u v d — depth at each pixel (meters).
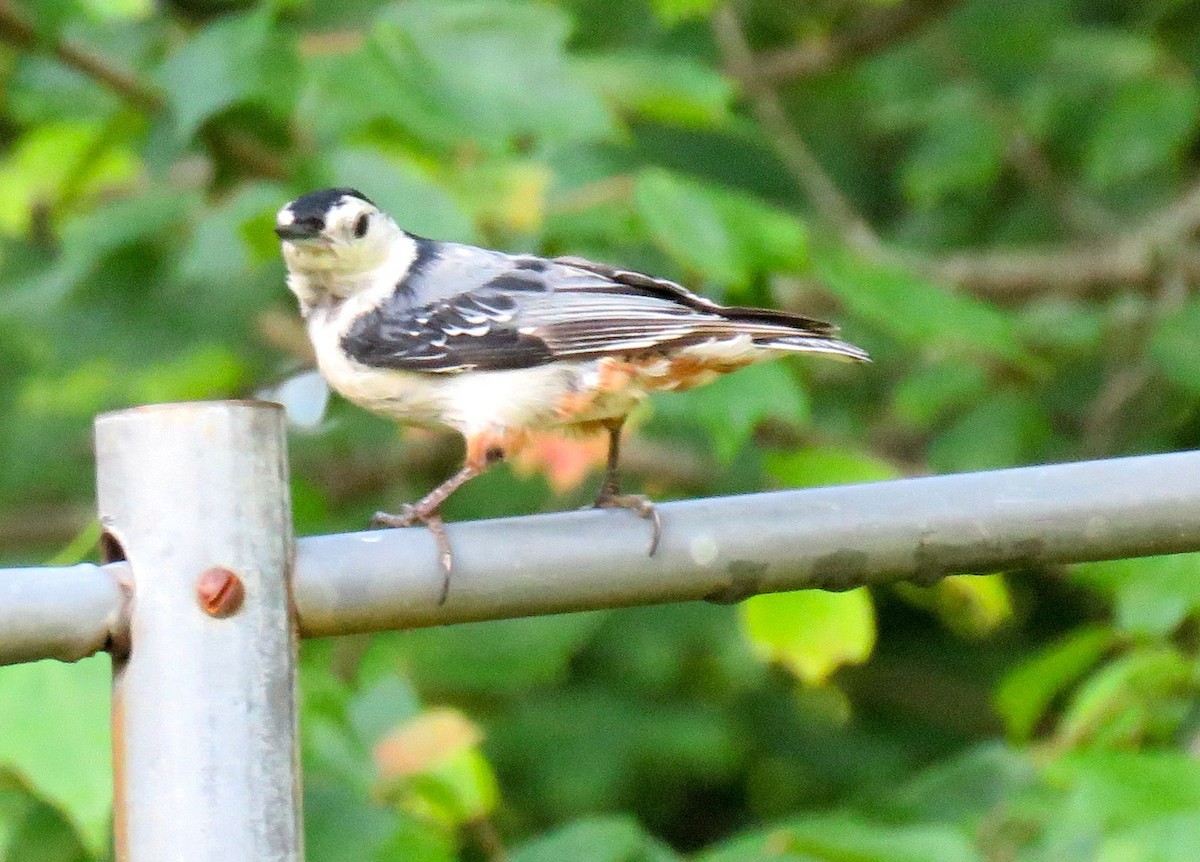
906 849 7.24
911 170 13.76
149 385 11.87
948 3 13.35
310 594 4.65
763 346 6.91
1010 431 12.65
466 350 7.15
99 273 10.91
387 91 9.21
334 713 8.10
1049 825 7.61
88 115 11.17
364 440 12.17
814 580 5.06
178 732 4.50
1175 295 13.46
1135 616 8.46
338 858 7.34
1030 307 13.77
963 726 14.00
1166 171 14.66
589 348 7.05
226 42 9.00
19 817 7.66
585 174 10.88
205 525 4.54
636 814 14.02
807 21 14.23
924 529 5.07
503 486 12.67
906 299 9.45
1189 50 13.67
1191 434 13.38
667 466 12.05
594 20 13.48
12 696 6.70
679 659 13.00
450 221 8.77
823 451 9.49
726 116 10.31
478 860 10.99
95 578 4.50
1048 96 13.66
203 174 11.38
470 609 4.80
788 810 13.72
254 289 11.13
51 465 12.88
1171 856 6.90
